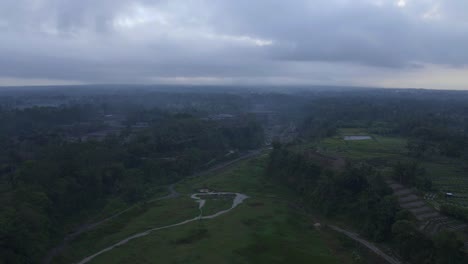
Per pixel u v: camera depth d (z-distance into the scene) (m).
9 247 85.81
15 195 108.75
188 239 101.06
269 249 95.94
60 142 181.38
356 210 113.69
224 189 150.38
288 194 143.88
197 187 154.62
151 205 133.00
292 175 151.25
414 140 195.12
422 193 117.06
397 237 93.88
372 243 100.06
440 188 122.69
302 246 99.00
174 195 145.38
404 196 115.25
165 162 172.25
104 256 94.12
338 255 94.69
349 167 129.88
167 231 107.69
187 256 91.25
